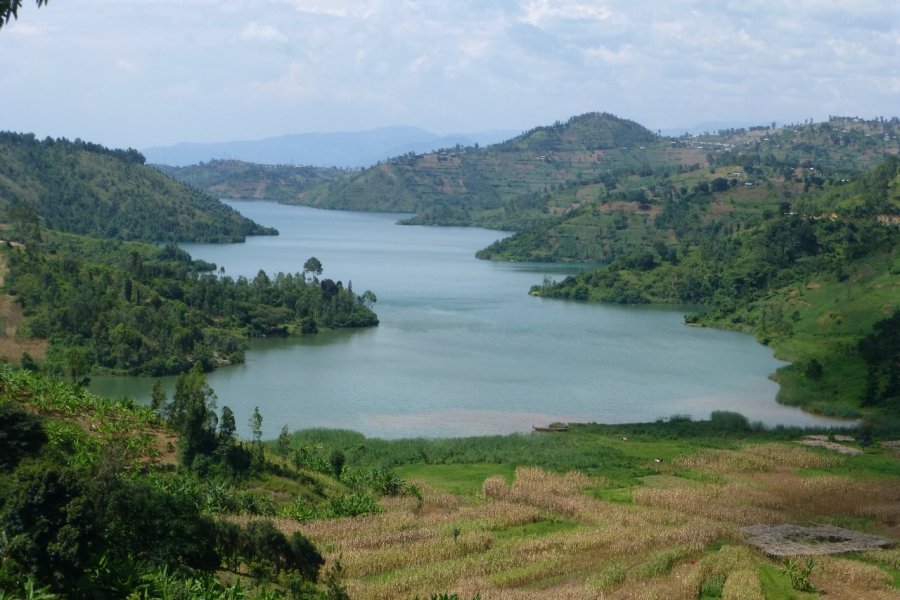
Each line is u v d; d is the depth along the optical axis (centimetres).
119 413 10394
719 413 15100
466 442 12706
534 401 15950
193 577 6350
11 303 18312
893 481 11350
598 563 8188
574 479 11119
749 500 10350
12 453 6831
